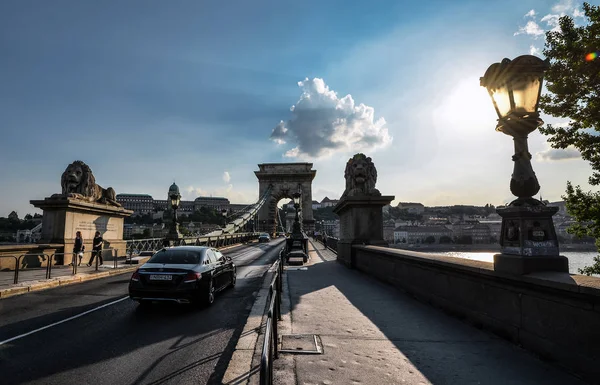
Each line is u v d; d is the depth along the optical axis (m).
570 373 3.31
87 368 4.18
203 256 8.21
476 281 5.12
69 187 16.38
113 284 10.91
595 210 10.72
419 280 7.36
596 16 8.94
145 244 21.02
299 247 20.12
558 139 10.58
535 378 3.34
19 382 3.79
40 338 5.39
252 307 7.61
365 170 14.16
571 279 3.31
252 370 4.03
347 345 4.54
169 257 8.02
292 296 8.05
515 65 3.88
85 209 16.27
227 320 6.53
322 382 3.45
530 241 3.84
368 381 3.46
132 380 3.84
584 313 3.16
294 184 84.38
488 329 4.79
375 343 4.61
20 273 12.15
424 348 4.36
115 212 18.50
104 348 4.92
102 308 7.53
